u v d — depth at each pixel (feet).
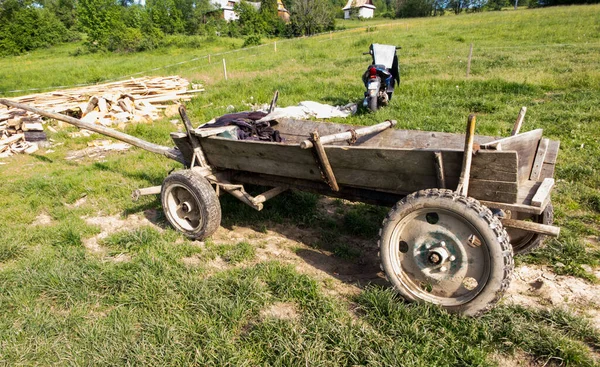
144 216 17.25
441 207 9.61
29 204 18.37
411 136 15.30
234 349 9.32
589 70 39.24
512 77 39.27
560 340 9.06
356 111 32.32
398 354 8.91
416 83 39.81
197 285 11.53
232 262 13.29
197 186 14.05
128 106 37.19
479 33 90.48
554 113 27.66
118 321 10.32
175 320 10.37
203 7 234.38
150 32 144.05
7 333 10.09
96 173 22.13
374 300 10.55
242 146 13.38
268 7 198.59
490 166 9.52
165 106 41.04
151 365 8.99
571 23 89.81
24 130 28.81
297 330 9.80
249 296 11.08
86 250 14.43
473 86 36.94
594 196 16.19
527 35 80.18
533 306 10.71
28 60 126.93
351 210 17.38
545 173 12.16
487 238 9.14
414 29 113.70
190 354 9.26
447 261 10.16
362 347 9.24
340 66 59.47
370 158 10.90
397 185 11.21
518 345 9.21
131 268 12.64
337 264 13.33
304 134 18.24
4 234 15.35
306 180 13.97
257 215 16.75
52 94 40.27
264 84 45.52
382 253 10.77
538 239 12.33
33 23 161.38
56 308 11.30
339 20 255.70
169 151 17.43
